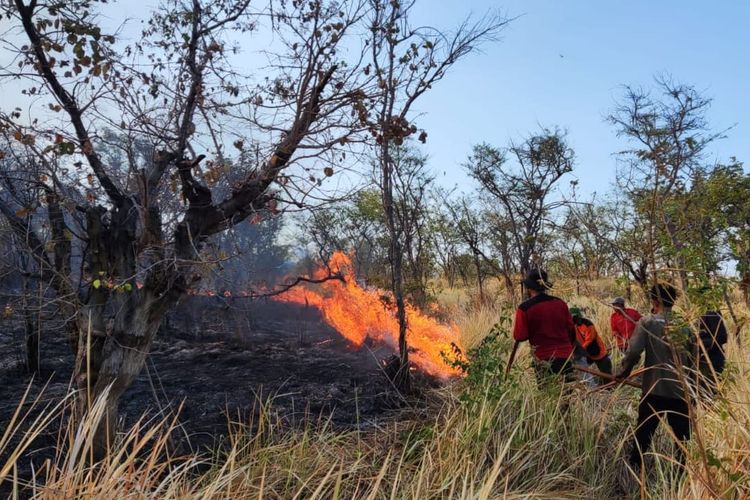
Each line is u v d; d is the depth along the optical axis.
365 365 7.99
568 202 7.21
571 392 5.02
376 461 4.27
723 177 9.04
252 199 4.09
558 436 4.40
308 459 4.12
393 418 5.63
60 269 3.93
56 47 3.65
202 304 9.62
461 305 12.80
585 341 6.24
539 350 5.47
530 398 4.74
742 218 8.77
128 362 3.86
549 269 5.81
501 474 3.88
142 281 4.08
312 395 6.40
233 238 4.48
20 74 3.64
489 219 14.09
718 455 3.53
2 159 3.73
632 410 5.20
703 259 3.34
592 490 3.91
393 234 7.00
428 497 3.47
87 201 4.08
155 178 3.88
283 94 4.25
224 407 5.82
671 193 4.55
